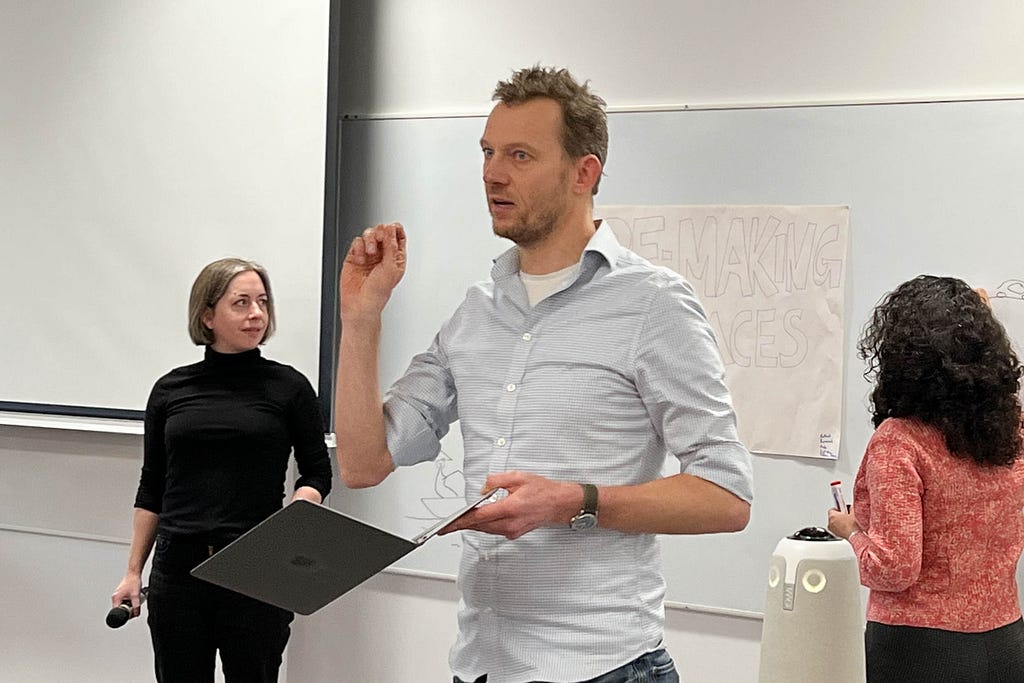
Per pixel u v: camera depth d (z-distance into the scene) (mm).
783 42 3143
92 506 3887
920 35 3000
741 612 3148
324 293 3527
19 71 3959
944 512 2209
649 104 3289
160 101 3752
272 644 3027
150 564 3836
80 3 3871
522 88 1789
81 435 3900
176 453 3037
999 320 2900
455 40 3553
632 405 1759
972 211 2934
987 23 2934
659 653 1771
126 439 3834
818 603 1459
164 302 3748
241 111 3635
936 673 2209
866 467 2291
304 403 3121
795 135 3109
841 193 3059
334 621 3682
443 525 1516
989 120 2920
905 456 2195
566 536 1722
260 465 3027
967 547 2217
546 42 3432
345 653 3668
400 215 3604
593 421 1740
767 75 3160
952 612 2209
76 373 3869
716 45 3217
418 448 1928
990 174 2918
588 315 1782
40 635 4004
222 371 3080
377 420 1870
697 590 3207
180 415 3045
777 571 1491
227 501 2998
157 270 3756
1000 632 2248
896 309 2301
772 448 3117
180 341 3725
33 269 3934
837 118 3066
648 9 3301
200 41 3695
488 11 3510
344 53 3705
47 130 3916
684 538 3223
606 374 1750
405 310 3590
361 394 1859
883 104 3018
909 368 2223
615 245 1838
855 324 3043
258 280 3096
